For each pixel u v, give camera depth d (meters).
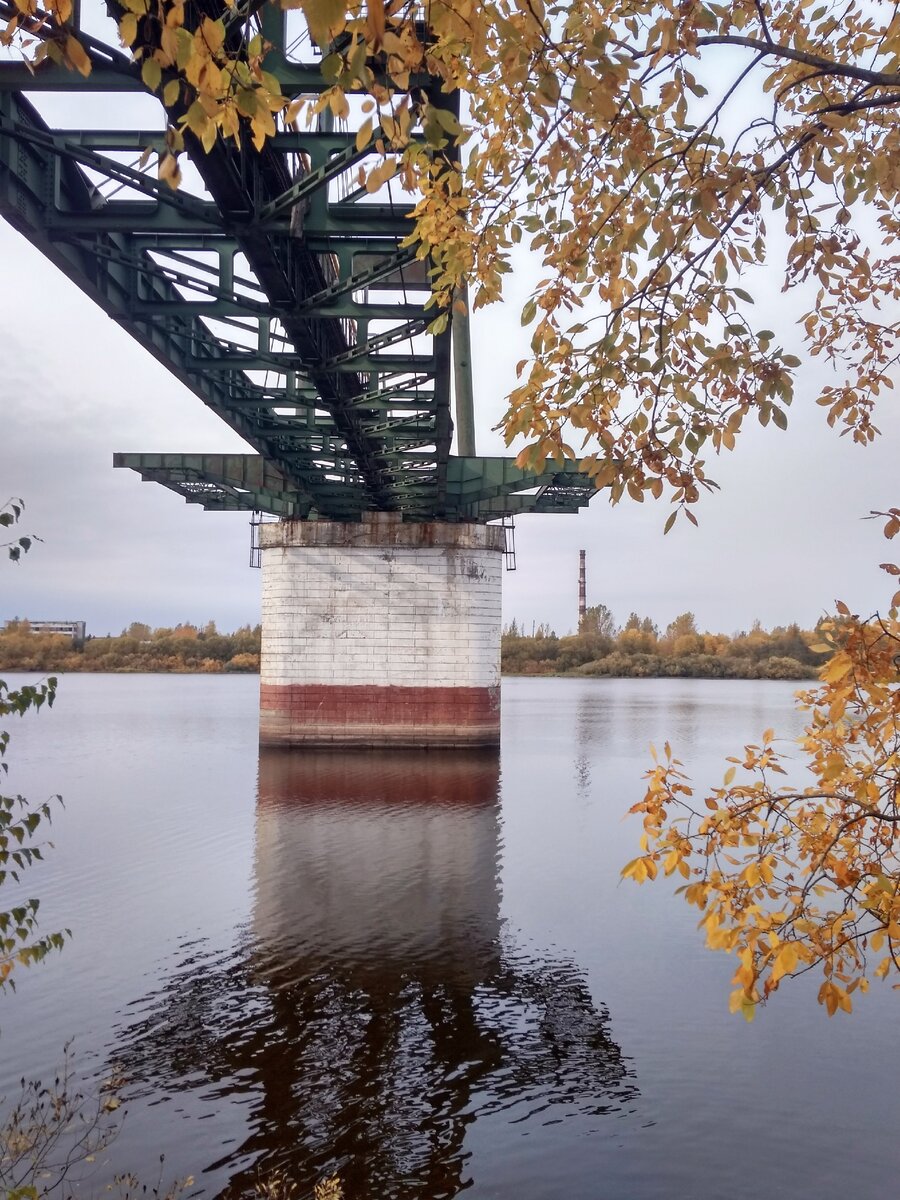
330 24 2.91
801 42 5.08
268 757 40.94
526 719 69.56
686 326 4.66
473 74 4.88
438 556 42.75
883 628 3.89
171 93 3.52
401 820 26.86
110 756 44.44
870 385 5.51
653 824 4.58
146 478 42.53
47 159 16.73
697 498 4.62
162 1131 9.56
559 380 4.78
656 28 4.25
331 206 17.58
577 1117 9.91
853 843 4.37
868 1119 9.90
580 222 5.14
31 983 13.71
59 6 3.44
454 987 13.64
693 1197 8.46
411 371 23.86
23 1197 6.29
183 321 24.27
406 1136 9.54
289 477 39.66
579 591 185.62
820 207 4.95
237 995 13.30
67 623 194.50
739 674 171.25
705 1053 11.46
